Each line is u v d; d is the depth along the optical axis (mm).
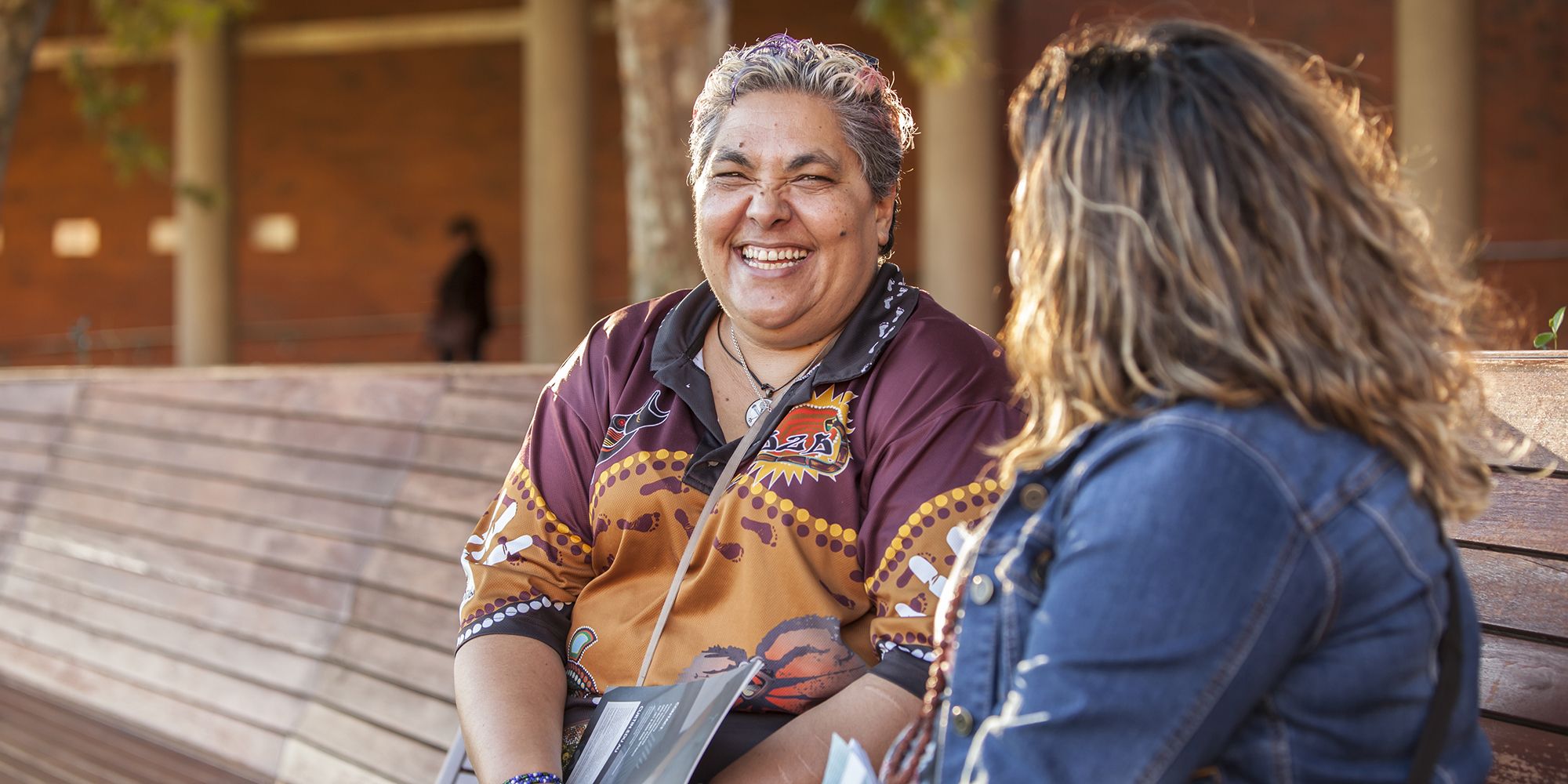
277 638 3633
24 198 14898
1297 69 1213
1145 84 1196
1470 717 1184
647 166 5699
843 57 1789
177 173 13281
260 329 14492
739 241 1787
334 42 14055
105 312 14812
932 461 1645
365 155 14352
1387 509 1101
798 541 1702
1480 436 1685
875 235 1844
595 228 13742
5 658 4500
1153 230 1157
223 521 4105
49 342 14898
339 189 14398
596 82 13703
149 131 14570
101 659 4145
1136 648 1064
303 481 3924
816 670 1690
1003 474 1331
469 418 3588
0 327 15000
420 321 14297
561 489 1878
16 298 14984
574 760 1698
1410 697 1118
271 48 14094
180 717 3713
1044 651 1111
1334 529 1080
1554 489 1676
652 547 1804
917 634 1589
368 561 3545
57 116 14758
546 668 1798
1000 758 1113
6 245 14945
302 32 14016
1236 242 1138
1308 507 1080
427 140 14250
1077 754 1079
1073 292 1202
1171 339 1151
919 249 13016
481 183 14172
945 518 1620
